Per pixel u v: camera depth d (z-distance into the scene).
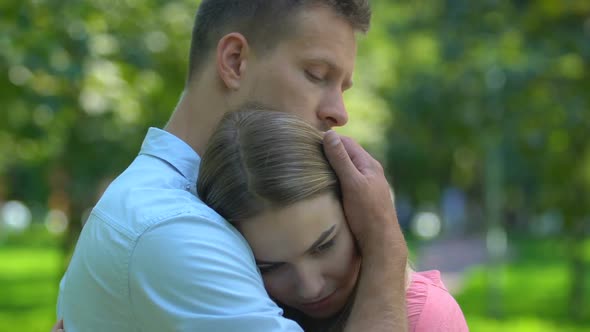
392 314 3.14
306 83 3.55
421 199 63.50
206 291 2.93
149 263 2.98
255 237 3.09
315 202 3.08
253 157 3.05
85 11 11.71
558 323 19.47
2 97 12.20
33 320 17.67
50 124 14.37
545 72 15.52
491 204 23.42
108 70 12.56
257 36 3.56
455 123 20.16
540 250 45.31
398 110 28.50
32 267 32.56
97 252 3.12
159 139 3.51
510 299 23.94
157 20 13.52
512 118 16.69
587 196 20.88
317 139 3.20
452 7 14.99
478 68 15.88
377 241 3.20
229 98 3.62
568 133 17.30
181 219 3.00
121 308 3.06
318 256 3.15
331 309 3.31
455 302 3.44
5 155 20.08
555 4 14.86
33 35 11.01
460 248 44.28
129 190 3.19
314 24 3.53
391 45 25.70
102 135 15.44
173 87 14.48
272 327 2.91
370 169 3.29
